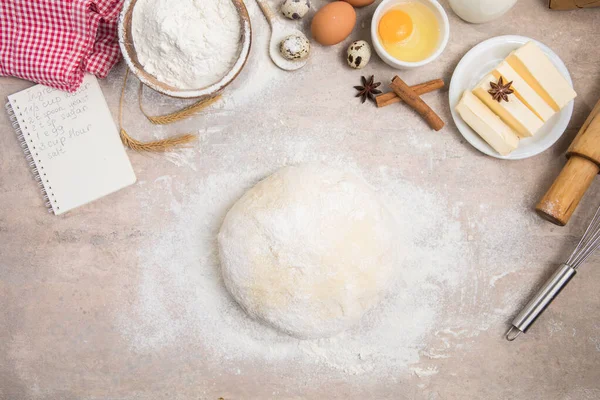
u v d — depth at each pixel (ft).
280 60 2.62
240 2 2.41
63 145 2.68
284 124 2.71
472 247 2.72
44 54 2.57
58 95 2.67
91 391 2.73
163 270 2.72
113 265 2.72
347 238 2.48
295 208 2.47
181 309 2.71
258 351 2.71
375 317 2.71
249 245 2.49
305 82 2.70
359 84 2.70
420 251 2.71
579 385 2.73
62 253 2.73
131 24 2.45
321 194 2.49
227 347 2.71
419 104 2.61
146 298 2.72
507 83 2.48
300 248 2.46
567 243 2.72
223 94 2.68
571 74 2.71
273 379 2.72
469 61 2.63
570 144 2.67
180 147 2.70
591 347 2.73
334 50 2.68
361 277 2.49
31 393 2.73
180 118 2.64
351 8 2.50
